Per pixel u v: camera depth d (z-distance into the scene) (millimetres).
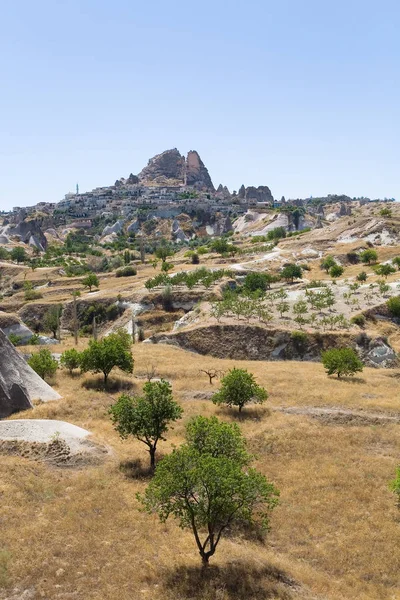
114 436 31938
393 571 20578
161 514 19438
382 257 124438
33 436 28172
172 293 92688
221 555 20016
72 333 95438
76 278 135125
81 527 20547
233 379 37719
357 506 25141
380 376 49719
